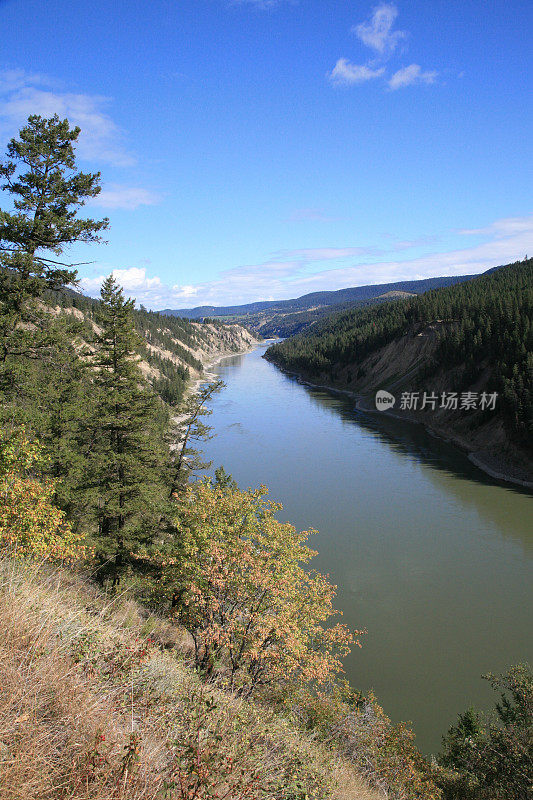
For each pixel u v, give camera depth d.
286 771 5.26
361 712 13.91
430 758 15.57
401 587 28.23
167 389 90.62
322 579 14.57
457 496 44.97
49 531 9.73
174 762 3.94
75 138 17.73
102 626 5.81
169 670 6.50
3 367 16.64
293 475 51.25
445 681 20.52
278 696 11.54
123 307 21.31
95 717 3.88
